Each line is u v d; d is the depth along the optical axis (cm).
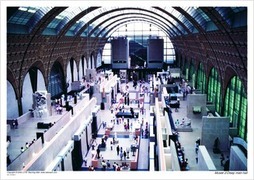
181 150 2092
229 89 2947
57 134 2647
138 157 3244
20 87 3186
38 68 3709
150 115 4488
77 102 3769
